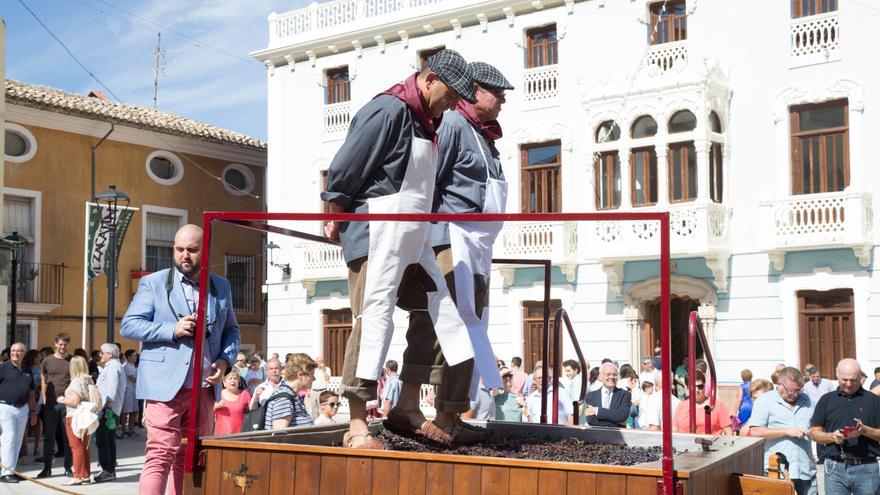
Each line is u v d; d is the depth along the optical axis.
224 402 9.59
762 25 21.47
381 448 3.89
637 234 21.97
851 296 20.30
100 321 29.05
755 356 21.23
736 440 4.68
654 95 21.78
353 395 3.93
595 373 13.66
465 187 4.48
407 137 4.04
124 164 29.86
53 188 28.22
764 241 20.84
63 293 28.22
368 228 4.02
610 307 23.02
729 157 21.75
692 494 3.19
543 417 5.46
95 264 22.62
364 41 27.16
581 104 23.36
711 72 21.44
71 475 14.94
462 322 4.09
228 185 32.47
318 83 28.14
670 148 21.92
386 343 3.91
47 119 28.16
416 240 3.96
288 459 3.61
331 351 27.89
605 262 22.67
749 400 12.06
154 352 5.41
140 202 30.08
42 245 27.89
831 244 20.05
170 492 5.50
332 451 3.54
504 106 24.67
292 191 28.59
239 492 3.69
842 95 20.39
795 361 20.72
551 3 24.00
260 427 8.69
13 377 14.44
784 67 21.16
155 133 30.45
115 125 29.36
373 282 3.91
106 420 14.23
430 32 26.00
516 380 15.89
